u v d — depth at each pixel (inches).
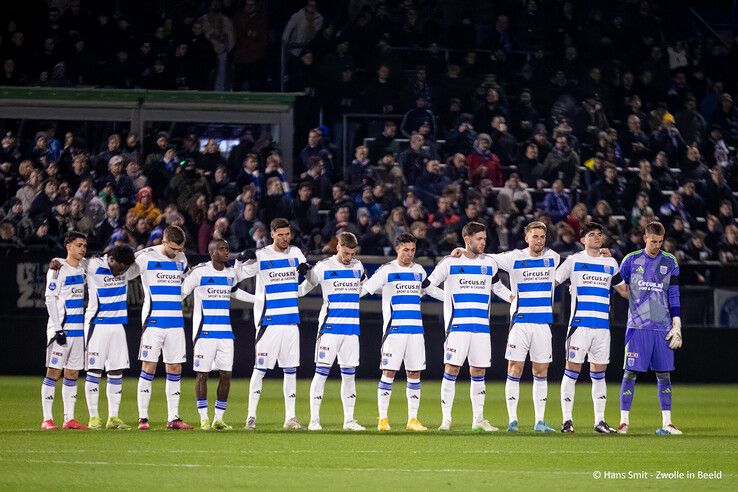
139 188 1951.3
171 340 1200.2
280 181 1956.2
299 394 1691.7
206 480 845.2
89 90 2059.5
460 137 2176.4
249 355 1902.1
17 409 1393.9
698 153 2251.5
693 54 2539.4
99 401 1517.0
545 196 2129.7
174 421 1198.3
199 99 2098.9
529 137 2258.9
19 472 872.3
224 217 1905.8
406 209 2023.9
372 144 2164.1
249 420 1216.8
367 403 1574.8
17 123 2094.0
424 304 1935.3
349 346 1213.7
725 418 1423.5
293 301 1216.2
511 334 1236.5
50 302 1188.5
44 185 1902.1
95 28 2217.0
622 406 1236.5
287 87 2304.4
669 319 1240.2
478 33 2447.1
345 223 1925.4
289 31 2300.7
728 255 2059.5
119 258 1189.1
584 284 1237.1
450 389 1231.5
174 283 1206.9
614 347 1962.4
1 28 2197.3
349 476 872.9
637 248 2044.8
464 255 1232.2
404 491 808.3
